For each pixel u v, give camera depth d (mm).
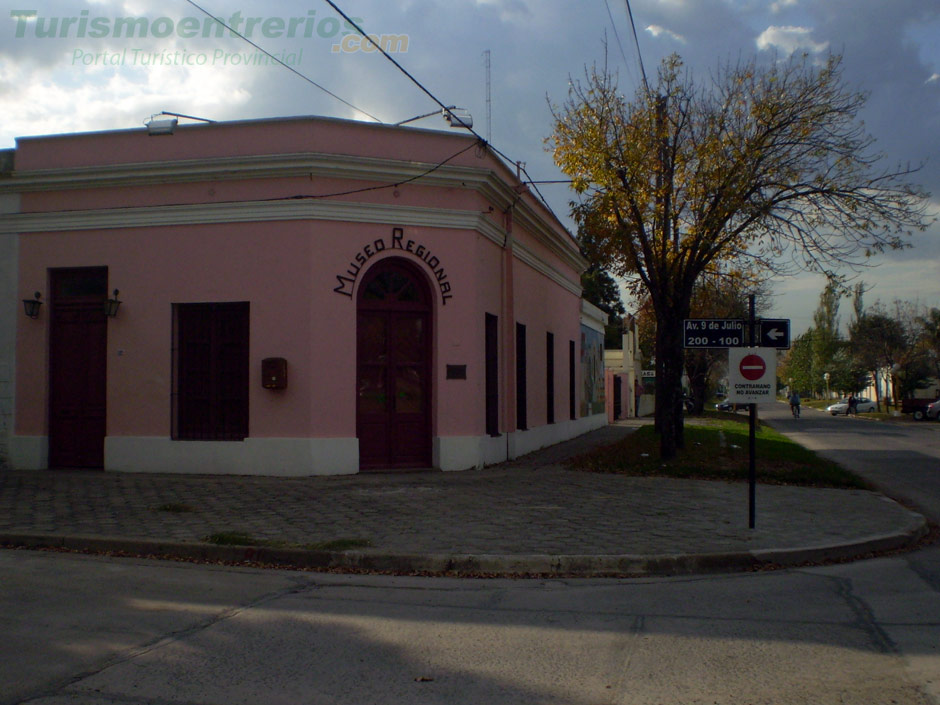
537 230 20047
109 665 5418
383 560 8453
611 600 7266
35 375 14984
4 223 15109
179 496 12039
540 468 15820
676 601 7230
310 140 14227
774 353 10211
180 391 14555
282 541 9047
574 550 8742
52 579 7809
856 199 15586
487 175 15109
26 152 15117
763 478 14836
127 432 14570
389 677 5250
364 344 14812
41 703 4773
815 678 5238
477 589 7684
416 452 15062
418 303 15109
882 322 65125
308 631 6223
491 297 16391
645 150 15492
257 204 14148
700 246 16125
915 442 29016
